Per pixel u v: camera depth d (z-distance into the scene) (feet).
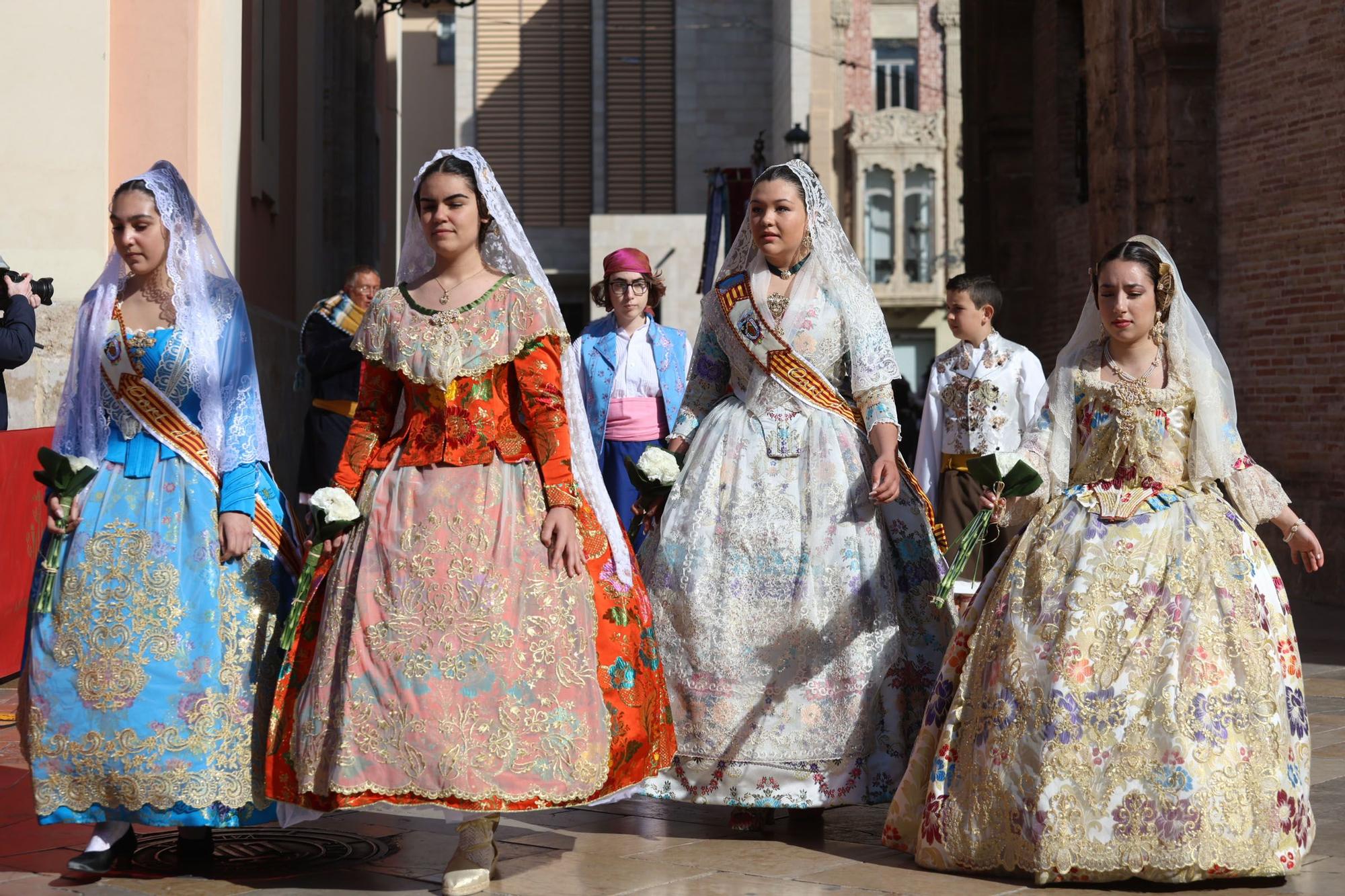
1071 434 15.30
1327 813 16.22
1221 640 13.89
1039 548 14.75
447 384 13.91
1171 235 39.78
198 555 14.44
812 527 16.30
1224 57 39.27
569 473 14.03
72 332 33.27
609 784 13.79
